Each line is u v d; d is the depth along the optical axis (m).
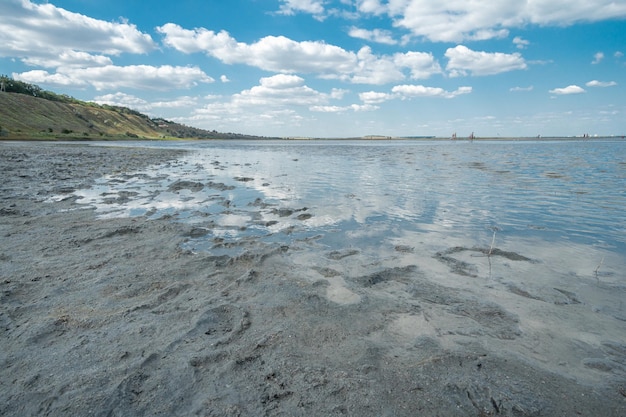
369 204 9.57
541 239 6.39
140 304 3.89
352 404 2.43
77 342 3.15
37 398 2.46
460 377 2.70
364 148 59.12
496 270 4.94
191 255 5.54
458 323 3.54
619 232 6.83
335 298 4.10
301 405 2.42
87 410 2.36
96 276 4.65
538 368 2.82
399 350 3.08
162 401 2.45
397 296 4.16
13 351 3.01
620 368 2.82
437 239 6.40
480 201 10.00
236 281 4.56
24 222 7.44
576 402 2.45
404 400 2.46
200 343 3.15
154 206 9.27
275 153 40.25
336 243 6.18
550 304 3.92
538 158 29.48
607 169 19.06
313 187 12.71
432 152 42.72
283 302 3.99
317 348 3.10
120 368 2.79
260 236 6.59
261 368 2.81
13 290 4.18
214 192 11.57
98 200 10.06
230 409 2.37
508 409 2.38
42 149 38.78
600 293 4.20
